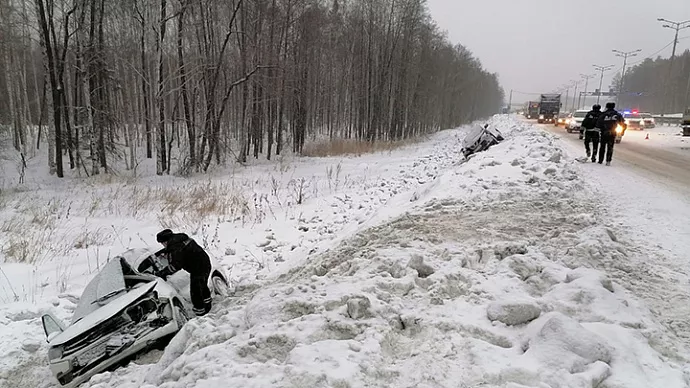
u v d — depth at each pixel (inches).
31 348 220.7
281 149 1255.5
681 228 277.4
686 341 144.2
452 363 126.3
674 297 177.2
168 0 895.7
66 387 184.1
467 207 339.6
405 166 884.0
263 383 115.6
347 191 624.4
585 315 151.3
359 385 115.3
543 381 115.2
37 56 1537.9
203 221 456.4
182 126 1333.7
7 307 253.9
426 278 186.1
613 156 670.5
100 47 877.2
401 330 151.3
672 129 1569.9
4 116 1249.4
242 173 846.5
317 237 391.2
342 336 145.1
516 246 224.2
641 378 116.2
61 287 293.6
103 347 191.3
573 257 210.8
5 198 586.2
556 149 617.6
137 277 227.3
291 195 585.3
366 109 1695.4
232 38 1013.8
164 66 1136.2
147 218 477.4
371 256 230.2
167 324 207.5
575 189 392.5
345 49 1604.3
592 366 118.3
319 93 1616.6
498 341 139.7
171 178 797.2
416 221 310.3
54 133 863.1
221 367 126.6
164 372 138.4
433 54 2106.3
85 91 834.8
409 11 1620.3
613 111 547.8
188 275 262.1
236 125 1346.0
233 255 354.9
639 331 140.8
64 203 553.9
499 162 505.7
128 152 1182.3
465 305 164.1
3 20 1004.6
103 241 393.7
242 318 171.6
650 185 419.8
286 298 172.7
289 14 1060.5
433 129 2682.1
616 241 246.5
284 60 1056.8
